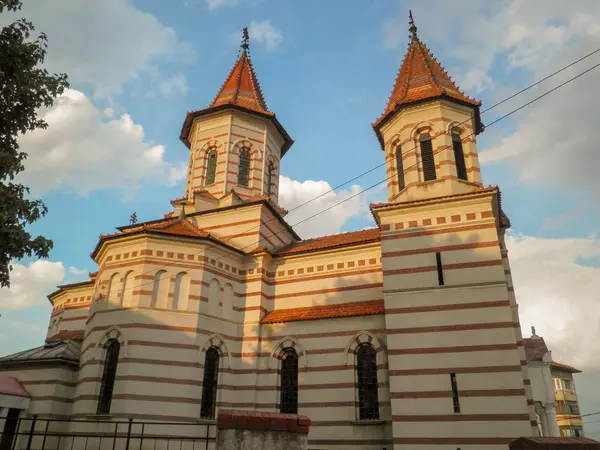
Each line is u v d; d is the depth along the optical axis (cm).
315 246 2848
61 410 2470
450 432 1956
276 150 3681
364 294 2595
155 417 2231
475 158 2530
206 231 3014
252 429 947
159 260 2541
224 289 2677
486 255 2194
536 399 3136
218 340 2536
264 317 2694
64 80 1445
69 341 2755
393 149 2686
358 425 2236
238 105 3394
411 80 2817
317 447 2273
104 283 2561
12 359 2584
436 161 2484
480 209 2283
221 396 2447
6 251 1229
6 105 1347
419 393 2055
